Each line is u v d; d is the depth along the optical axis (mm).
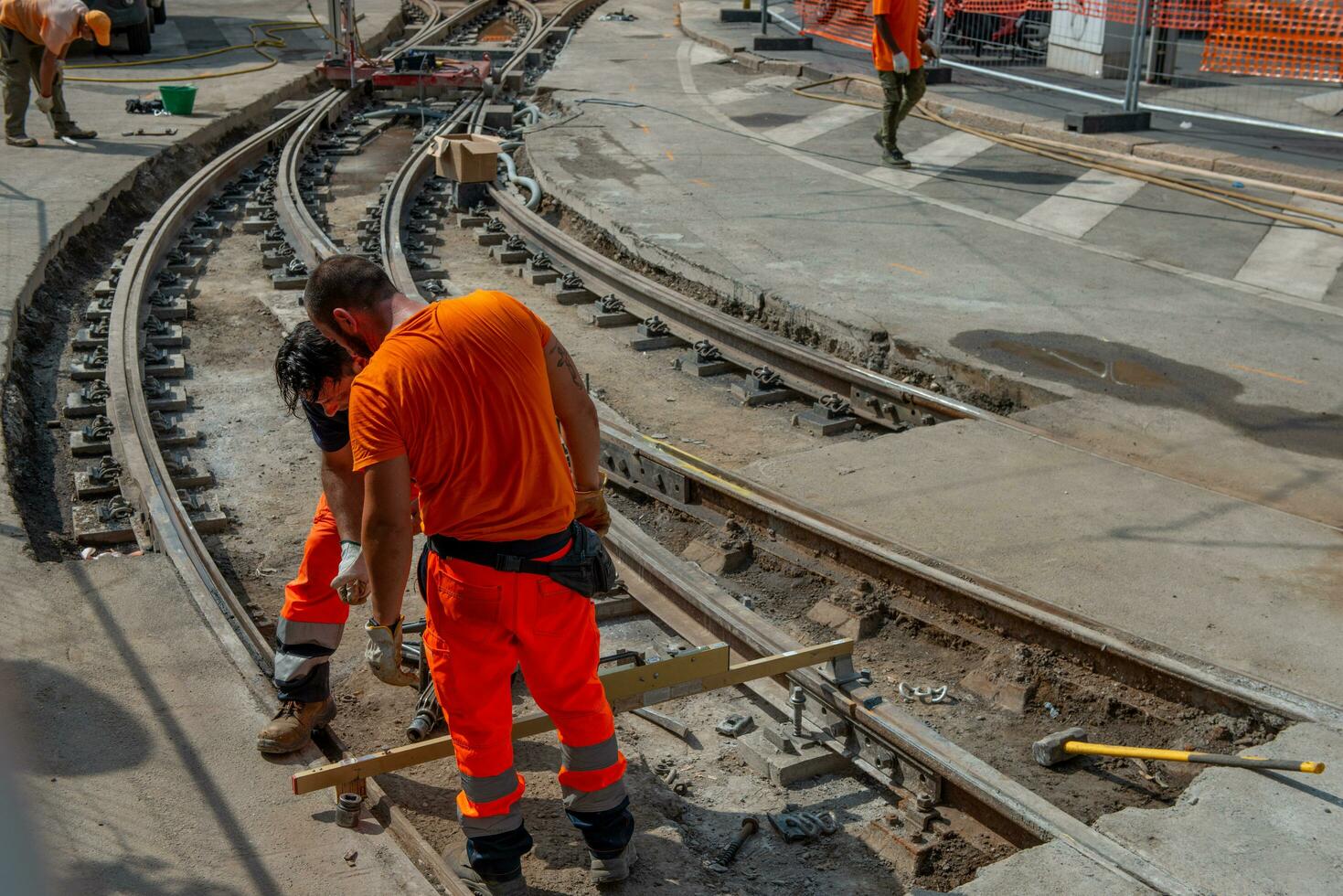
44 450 6895
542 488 3100
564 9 27672
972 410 6758
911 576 5066
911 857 3764
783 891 3688
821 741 4281
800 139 14188
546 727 3758
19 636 4434
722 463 6801
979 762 3881
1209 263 9195
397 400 2961
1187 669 4242
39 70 13281
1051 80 16719
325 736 4125
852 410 7383
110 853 3348
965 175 12219
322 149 15617
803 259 9469
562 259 10633
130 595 4773
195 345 8805
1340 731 3904
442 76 18188
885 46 12047
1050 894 3283
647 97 17250
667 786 4188
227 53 21297
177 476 6582
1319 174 11203
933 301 8414
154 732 3912
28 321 8578
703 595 5004
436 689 3266
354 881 3293
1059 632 4570
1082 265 9203
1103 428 6402
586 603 3258
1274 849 3416
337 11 19234
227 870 3312
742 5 26906
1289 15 13375
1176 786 4035
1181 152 12305
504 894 3410
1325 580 4844
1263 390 6812
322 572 3850
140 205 12242
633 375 8258
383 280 3268
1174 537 5215
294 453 7055
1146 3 13508
